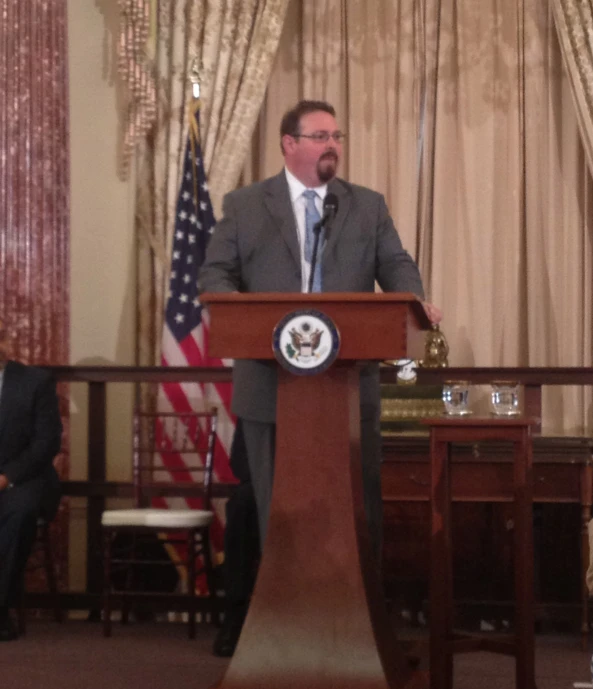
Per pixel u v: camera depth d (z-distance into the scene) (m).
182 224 6.13
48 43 5.95
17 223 5.86
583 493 4.67
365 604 2.84
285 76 6.68
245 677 2.83
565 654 4.55
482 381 5.21
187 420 5.71
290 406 2.93
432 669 3.41
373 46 6.61
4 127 5.86
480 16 6.55
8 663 4.30
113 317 6.36
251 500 4.50
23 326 5.84
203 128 6.35
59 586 5.76
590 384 5.12
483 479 4.63
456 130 6.57
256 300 2.80
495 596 5.20
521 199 6.50
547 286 6.48
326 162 3.37
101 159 6.39
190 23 6.39
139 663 4.30
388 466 4.79
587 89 6.25
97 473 5.43
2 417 5.00
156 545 5.62
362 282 3.45
